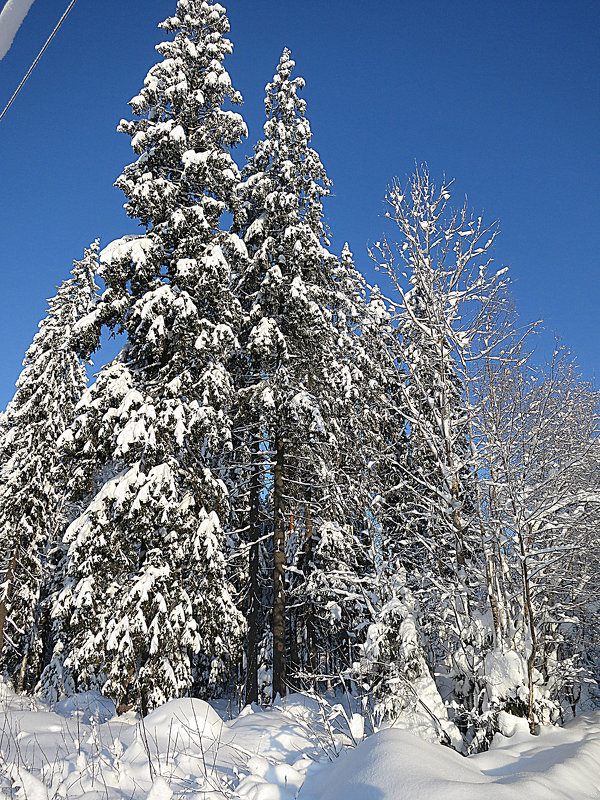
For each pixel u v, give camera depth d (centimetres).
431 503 1043
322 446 1512
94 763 638
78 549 1324
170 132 1562
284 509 1712
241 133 1700
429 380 1117
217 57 1753
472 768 613
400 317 1145
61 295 2425
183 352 1497
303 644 2106
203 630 1397
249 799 540
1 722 962
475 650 977
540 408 1034
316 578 1428
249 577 1739
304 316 1661
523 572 946
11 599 2212
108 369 1441
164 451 1375
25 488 2153
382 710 891
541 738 798
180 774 655
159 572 1298
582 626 1152
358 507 1122
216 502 1459
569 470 1012
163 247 1554
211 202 1581
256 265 1720
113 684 1238
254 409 1678
